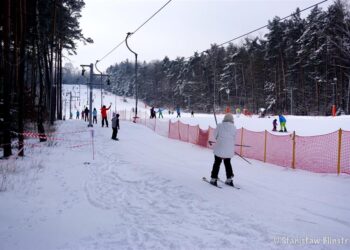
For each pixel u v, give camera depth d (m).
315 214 6.02
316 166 10.72
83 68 29.61
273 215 5.92
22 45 12.40
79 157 13.07
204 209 6.27
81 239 4.88
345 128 23.05
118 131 25.08
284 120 24.25
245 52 83.19
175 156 13.93
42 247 4.57
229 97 85.56
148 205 6.67
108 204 6.77
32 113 22.19
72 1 32.16
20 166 10.12
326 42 54.34
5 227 5.29
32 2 18.16
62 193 7.55
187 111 94.38
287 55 64.62
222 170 10.52
